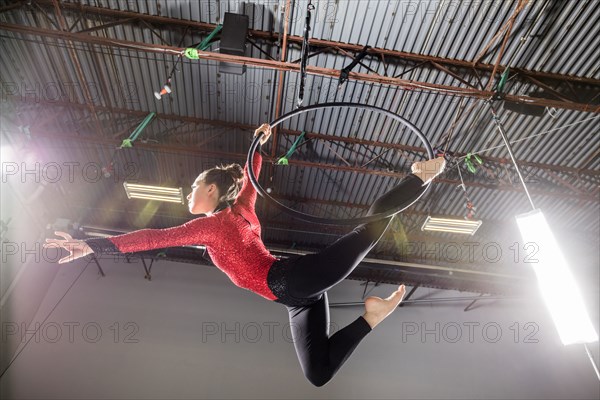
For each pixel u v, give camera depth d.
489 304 10.02
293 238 9.21
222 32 5.39
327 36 5.74
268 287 1.44
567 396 8.96
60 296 8.92
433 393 8.70
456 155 7.15
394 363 8.97
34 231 8.41
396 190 1.46
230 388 8.27
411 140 6.97
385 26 5.56
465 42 5.69
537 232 3.15
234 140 7.13
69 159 7.46
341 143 7.13
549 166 7.20
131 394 7.97
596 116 6.18
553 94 5.93
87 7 5.62
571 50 5.68
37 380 7.89
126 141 6.51
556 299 2.97
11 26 5.40
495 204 7.91
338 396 8.45
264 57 6.00
